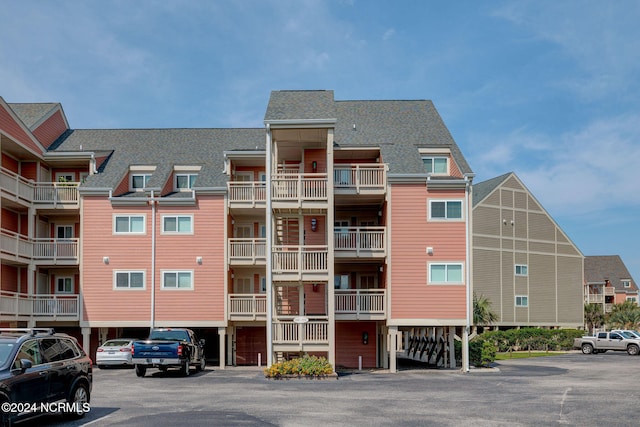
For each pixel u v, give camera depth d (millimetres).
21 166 33625
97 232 31828
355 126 33781
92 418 13969
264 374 25156
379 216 32031
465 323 28609
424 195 29312
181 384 21859
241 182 32094
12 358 11656
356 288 32250
